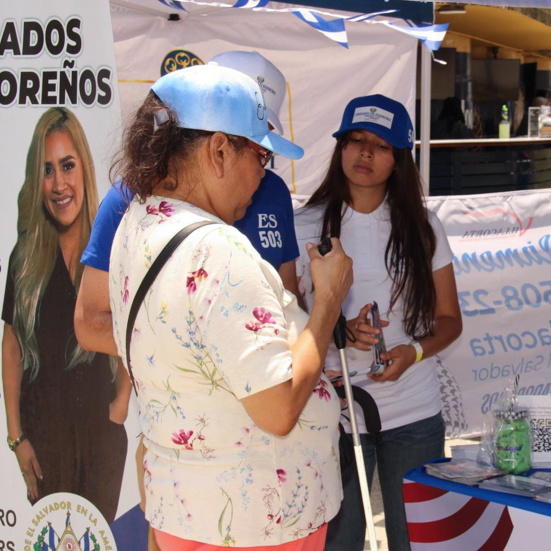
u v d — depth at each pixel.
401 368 2.42
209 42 3.86
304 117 4.10
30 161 2.10
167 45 3.76
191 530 1.42
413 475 2.10
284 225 2.31
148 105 1.46
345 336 2.08
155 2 3.67
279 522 1.43
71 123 2.04
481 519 1.93
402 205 2.56
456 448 2.30
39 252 2.13
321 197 2.69
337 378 2.34
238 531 1.41
